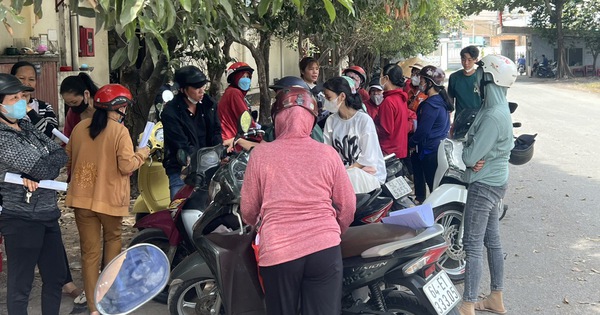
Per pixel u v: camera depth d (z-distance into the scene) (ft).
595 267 21.39
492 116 15.97
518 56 258.16
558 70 159.33
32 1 14.28
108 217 16.90
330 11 12.95
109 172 16.67
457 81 26.68
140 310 17.97
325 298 11.80
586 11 155.22
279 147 12.03
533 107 84.17
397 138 24.29
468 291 16.76
